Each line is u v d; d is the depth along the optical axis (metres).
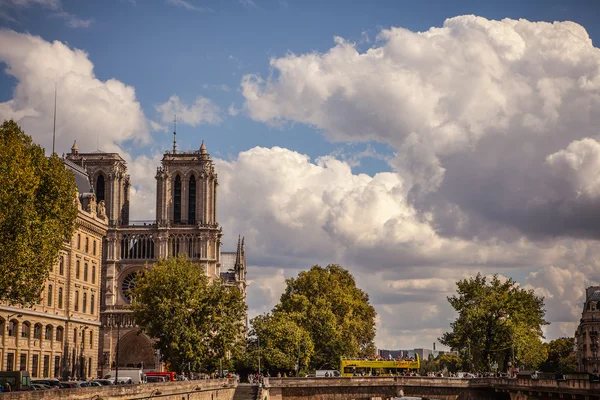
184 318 154.75
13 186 89.06
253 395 148.00
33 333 131.00
